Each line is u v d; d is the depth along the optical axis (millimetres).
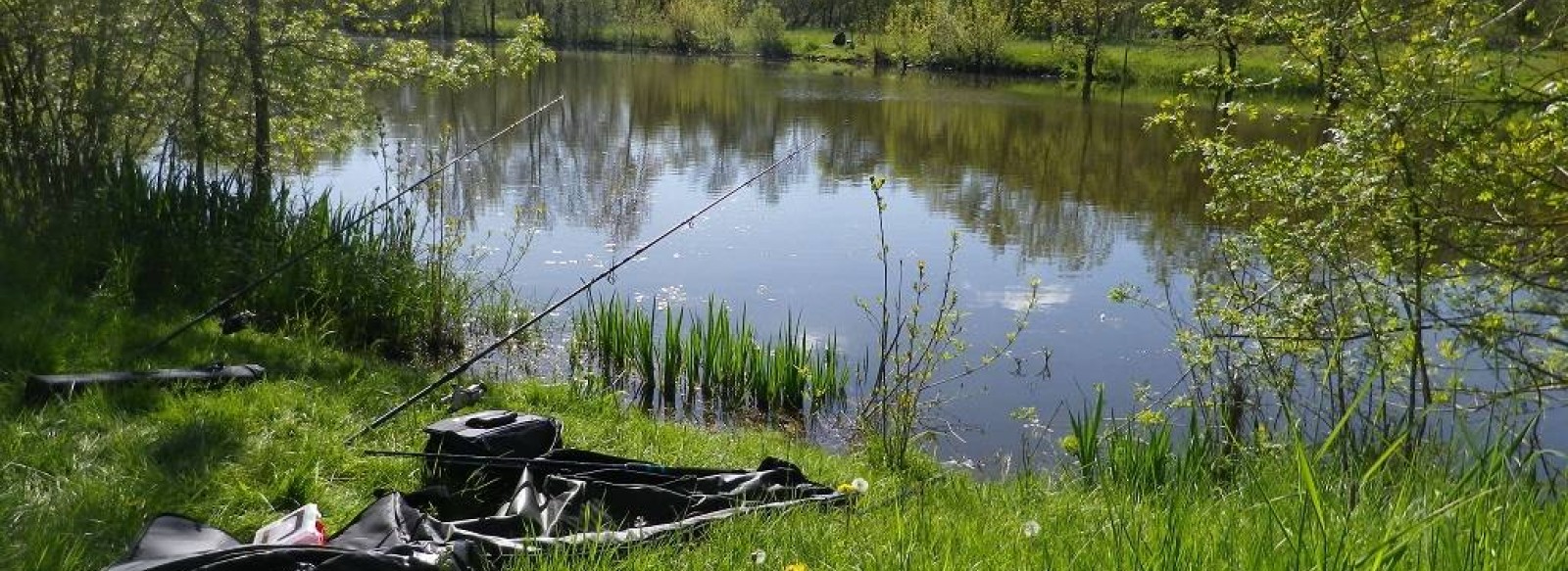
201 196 9719
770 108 32312
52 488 4703
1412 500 3645
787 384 9070
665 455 6555
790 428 8609
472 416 5598
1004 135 27562
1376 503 3754
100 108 9820
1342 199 6953
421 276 9930
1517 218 6766
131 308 8133
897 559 3701
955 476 6504
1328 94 7066
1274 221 7168
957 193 19922
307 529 4066
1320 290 7211
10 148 9750
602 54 55781
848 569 3850
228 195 9797
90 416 5617
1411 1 6918
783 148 25094
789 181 20891
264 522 4727
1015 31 51125
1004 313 11930
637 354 9727
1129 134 27734
